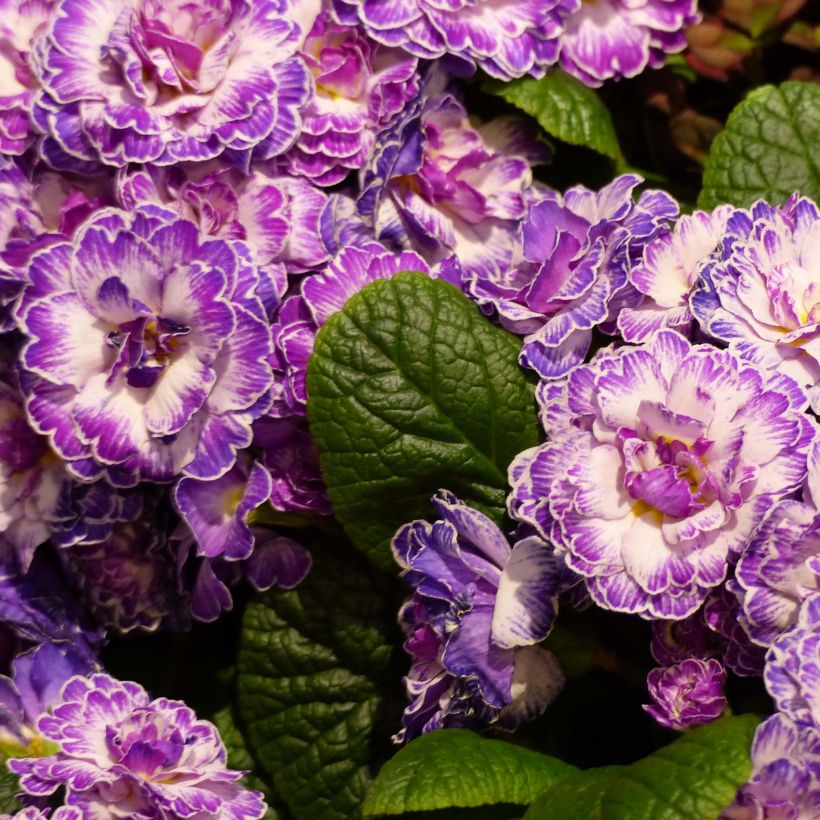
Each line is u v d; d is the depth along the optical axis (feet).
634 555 1.47
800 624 1.43
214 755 1.56
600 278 1.57
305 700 1.66
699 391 1.47
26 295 1.55
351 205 1.65
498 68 1.66
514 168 1.69
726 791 1.42
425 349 1.57
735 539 1.47
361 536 1.59
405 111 1.63
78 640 1.65
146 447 1.57
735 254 1.53
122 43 1.58
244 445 1.57
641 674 1.56
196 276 1.55
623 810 1.43
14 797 1.58
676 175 1.81
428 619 1.55
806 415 1.48
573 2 1.67
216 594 1.62
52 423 1.56
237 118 1.59
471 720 1.56
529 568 1.51
